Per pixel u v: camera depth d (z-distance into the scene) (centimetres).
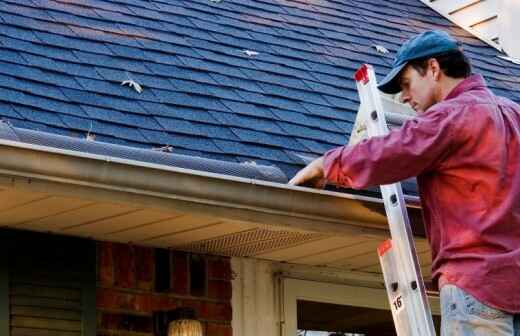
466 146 534
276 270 750
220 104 739
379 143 543
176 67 770
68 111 661
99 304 681
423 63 570
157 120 688
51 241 665
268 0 961
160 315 695
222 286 729
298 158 698
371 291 785
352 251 720
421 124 537
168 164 601
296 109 772
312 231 645
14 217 631
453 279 523
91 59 736
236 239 686
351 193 657
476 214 528
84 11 806
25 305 648
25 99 657
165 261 711
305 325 922
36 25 757
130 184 587
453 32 1062
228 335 724
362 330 950
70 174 573
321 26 948
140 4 854
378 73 888
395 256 571
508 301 514
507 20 1090
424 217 559
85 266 673
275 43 876
